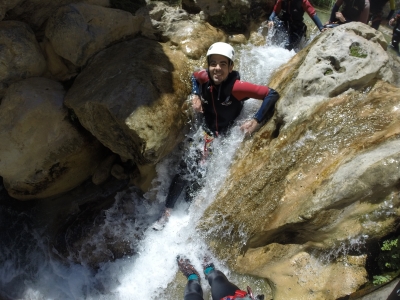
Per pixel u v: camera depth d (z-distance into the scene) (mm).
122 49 3697
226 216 3156
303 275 2797
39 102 3402
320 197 2514
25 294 3619
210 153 3496
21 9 3461
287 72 3467
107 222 3674
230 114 3434
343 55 2961
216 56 3105
